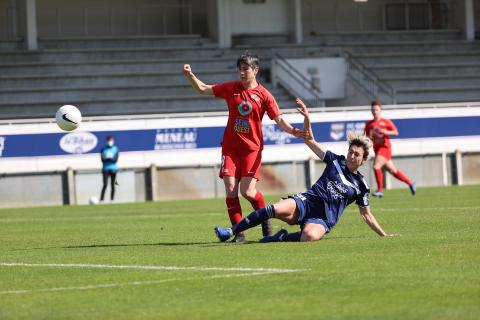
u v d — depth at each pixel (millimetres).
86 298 21312
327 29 116062
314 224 31031
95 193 75688
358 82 103062
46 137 74500
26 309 20125
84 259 28922
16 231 43250
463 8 115812
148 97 96250
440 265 24547
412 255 26750
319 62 103812
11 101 94125
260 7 111562
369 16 117438
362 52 110125
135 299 20969
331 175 31062
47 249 32938
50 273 25766
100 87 96438
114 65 100188
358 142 30750
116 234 39219
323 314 18531
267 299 20406
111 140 73188
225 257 27703
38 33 105438
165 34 109625
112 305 20297
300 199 31188
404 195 65812
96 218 51844
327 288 21531
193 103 97188
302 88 101500
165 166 76688
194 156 77438
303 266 25078
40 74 97875
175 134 77125
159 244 33312
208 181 77750
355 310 18828
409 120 82000
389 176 81062
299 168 79000
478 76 107750
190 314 19000
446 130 83062
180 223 45031
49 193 74562
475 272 23203
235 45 110625
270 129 78312
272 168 78312
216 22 107000
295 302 19953
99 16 107375
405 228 36812
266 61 104750
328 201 31109
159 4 109562
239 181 32875
